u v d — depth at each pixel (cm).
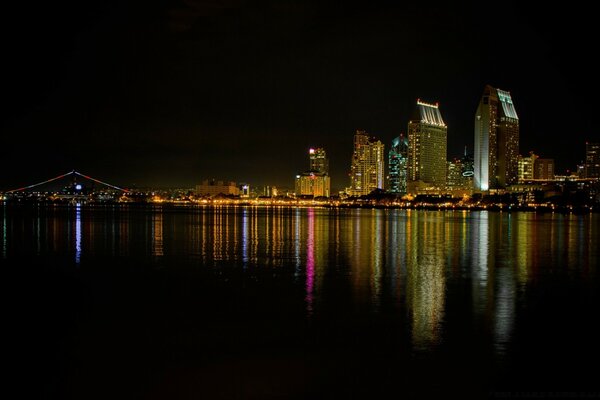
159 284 4619
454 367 2420
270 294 4112
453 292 4184
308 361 2509
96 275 5172
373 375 2336
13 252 7262
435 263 6144
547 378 2295
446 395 2142
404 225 15550
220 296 4041
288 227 14050
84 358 2578
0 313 3488
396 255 7038
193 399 2130
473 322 3183
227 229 12812
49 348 2730
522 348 2670
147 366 2464
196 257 6725
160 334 2967
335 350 2661
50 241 9006
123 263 6106
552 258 6712
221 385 2250
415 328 3050
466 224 16500
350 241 9419
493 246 8525
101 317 3369
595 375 2331
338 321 3222
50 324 3195
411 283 4650
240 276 5088
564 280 4831
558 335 2898
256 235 10819
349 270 5512
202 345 2761
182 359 2550
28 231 11456
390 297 3975
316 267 5759
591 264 6078
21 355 2623
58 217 18988
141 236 10269
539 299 3897
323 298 3941
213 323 3200
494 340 2809
